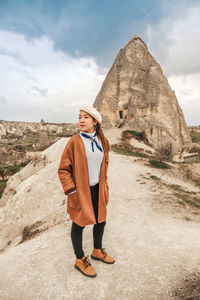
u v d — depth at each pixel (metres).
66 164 2.07
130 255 2.96
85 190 2.08
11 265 2.78
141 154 21.75
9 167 58.31
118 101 33.97
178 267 2.58
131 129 31.39
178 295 2.10
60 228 4.98
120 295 2.08
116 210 6.28
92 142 2.15
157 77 31.50
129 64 34.25
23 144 135.88
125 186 9.88
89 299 2.01
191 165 17.38
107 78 38.97
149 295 2.10
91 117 2.15
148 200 7.51
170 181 12.09
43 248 3.44
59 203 8.97
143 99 31.89
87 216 2.03
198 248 3.30
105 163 2.30
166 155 17.27
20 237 6.97
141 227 4.84
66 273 2.43
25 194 9.63
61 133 186.38
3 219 9.10
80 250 2.35
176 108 33.47
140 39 35.75
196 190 11.15
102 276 2.36
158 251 3.14
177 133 30.33
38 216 8.41
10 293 2.10
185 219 5.77
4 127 199.12
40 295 2.06
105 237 3.85
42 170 11.59
